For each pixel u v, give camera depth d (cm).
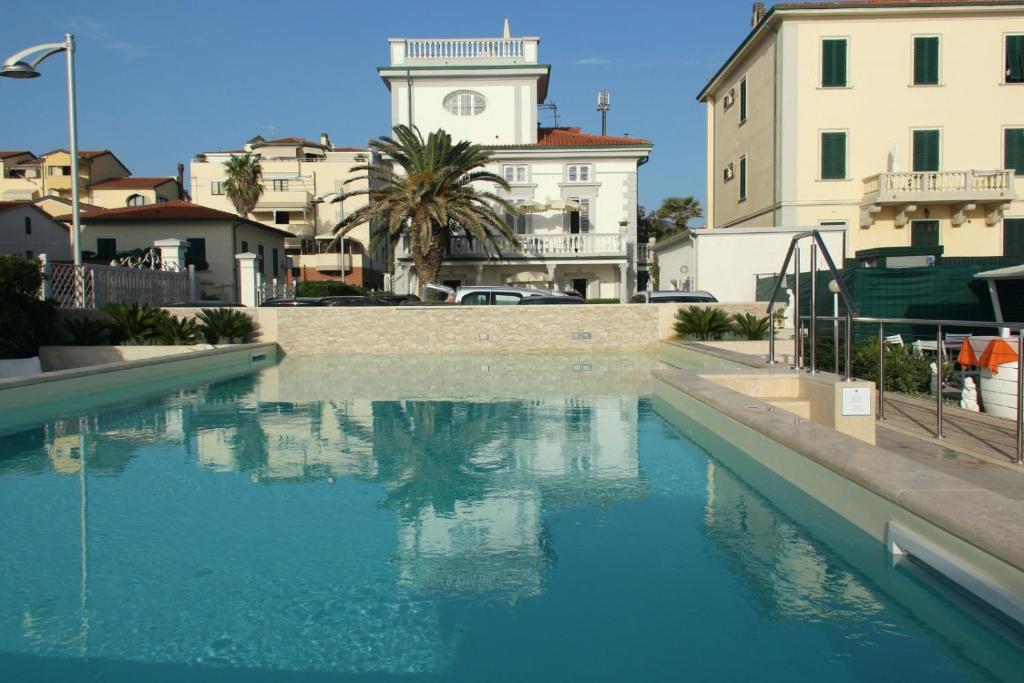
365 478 637
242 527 504
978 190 2709
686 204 5884
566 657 325
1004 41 2791
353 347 1891
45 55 1683
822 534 480
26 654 332
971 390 824
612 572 420
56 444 784
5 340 1463
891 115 2830
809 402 771
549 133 4075
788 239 2591
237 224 4150
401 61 3819
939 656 319
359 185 5788
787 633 344
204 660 327
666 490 588
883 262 1961
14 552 459
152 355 1630
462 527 502
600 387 1229
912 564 382
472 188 3231
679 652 327
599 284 3697
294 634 351
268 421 923
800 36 2834
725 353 1292
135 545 470
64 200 5066
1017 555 302
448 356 1838
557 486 605
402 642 342
